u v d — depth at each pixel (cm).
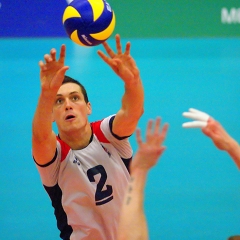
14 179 2453
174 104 3108
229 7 4044
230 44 3950
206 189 2409
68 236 1413
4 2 3766
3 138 2753
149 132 854
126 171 1415
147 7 3928
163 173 2531
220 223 2169
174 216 2212
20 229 2112
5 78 3306
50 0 3809
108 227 1402
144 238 823
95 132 1401
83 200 1382
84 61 3588
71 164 1370
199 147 2769
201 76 3459
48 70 1245
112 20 1342
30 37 3812
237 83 3391
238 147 904
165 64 3591
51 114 1285
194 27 4003
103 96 3161
